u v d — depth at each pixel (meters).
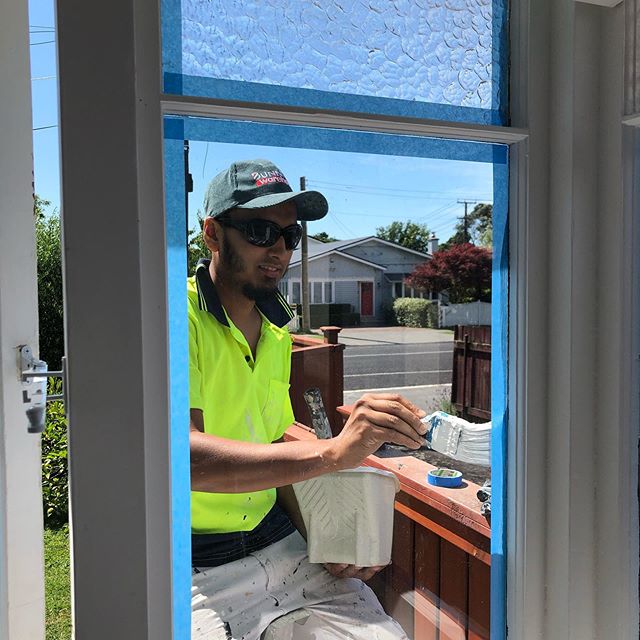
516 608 1.17
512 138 1.12
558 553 1.15
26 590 1.13
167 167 0.91
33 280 1.12
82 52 0.78
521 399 1.15
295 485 1.09
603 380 1.14
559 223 1.13
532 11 1.10
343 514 1.11
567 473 1.13
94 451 0.82
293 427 1.06
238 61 0.94
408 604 1.16
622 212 1.09
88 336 0.81
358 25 1.01
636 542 1.15
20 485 1.11
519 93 1.12
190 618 0.96
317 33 0.98
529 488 1.16
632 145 1.10
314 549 1.10
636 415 1.14
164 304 0.88
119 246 0.81
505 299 1.16
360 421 1.10
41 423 0.84
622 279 1.10
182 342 0.94
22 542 1.12
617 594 1.13
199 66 0.91
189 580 0.96
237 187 0.96
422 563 1.16
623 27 1.06
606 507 1.14
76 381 0.81
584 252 1.12
